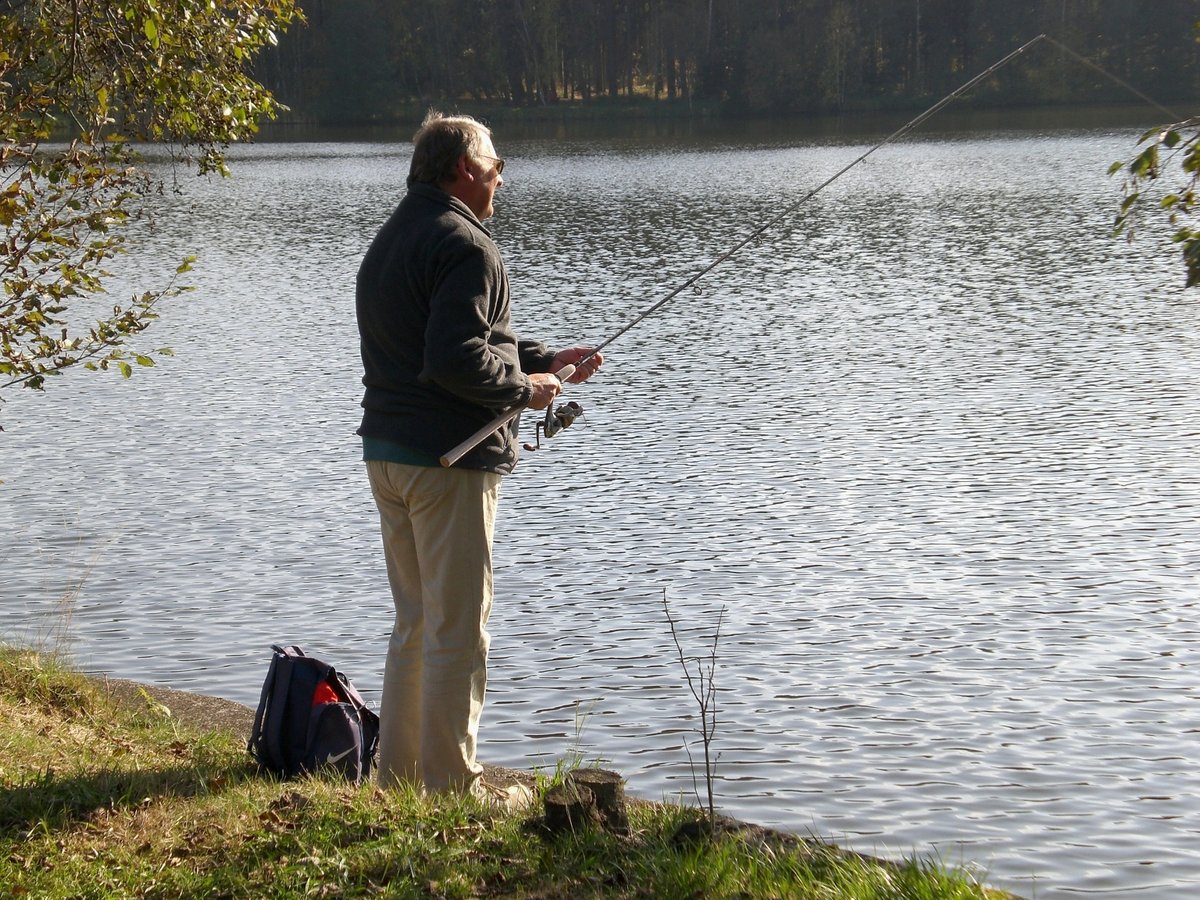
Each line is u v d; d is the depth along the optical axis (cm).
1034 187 4584
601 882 385
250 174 6078
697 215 4100
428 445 438
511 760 722
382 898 381
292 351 2111
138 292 2770
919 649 877
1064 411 1564
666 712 786
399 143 8206
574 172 5900
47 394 1784
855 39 9712
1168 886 582
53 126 621
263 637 927
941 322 2233
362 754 503
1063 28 9138
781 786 688
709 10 10212
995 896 394
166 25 695
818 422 1550
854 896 376
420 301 432
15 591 1020
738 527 1159
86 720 578
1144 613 934
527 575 1046
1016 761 713
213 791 465
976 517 1169
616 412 1633
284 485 1332
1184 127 439
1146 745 732
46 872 393
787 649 882
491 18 10556
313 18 10400
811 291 2642
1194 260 427
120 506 1262
